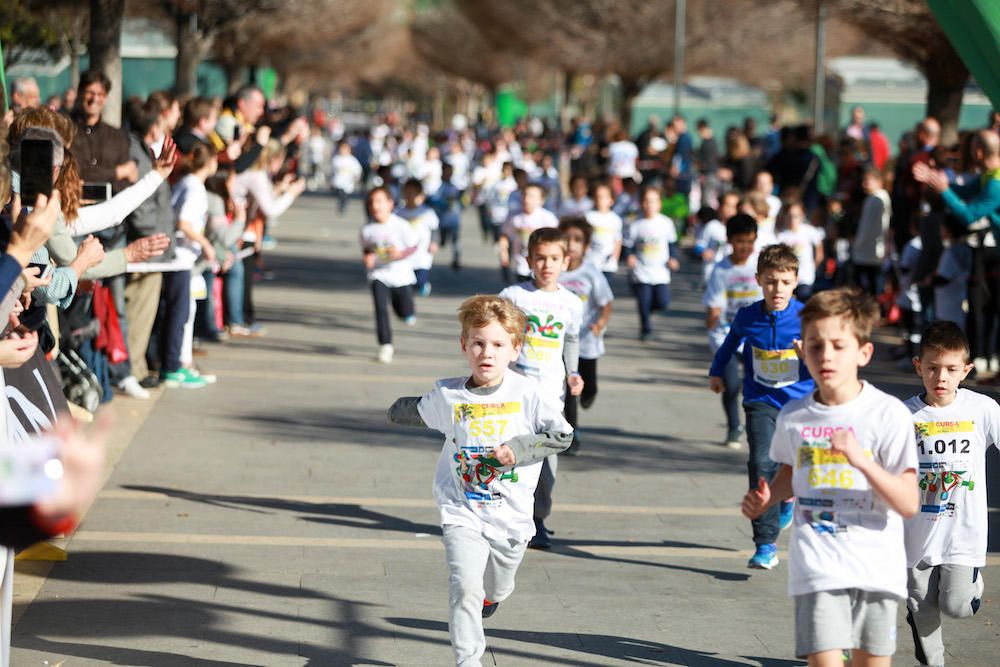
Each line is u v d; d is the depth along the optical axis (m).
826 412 11.26
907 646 15.07
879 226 40.12
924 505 13.62
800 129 43.22
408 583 16.72
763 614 16.00
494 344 13.09
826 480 11.20
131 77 64.44
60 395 14.38
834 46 110.12
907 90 92.06
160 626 14.86
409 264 33.88
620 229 38.62
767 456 17.62
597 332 23.84
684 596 16.62
